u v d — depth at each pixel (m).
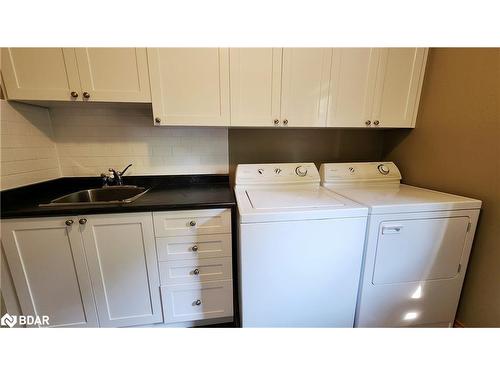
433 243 1.26
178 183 1.79
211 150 1.79
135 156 1.71
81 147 1.64
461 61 1.33
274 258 1.16
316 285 1.22
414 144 1.69
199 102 1.39
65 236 1.20
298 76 1.44
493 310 1.23
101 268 1.27
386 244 1.22
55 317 1.28
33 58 1.23
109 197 1.67
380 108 1.57
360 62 1.48
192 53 1.34
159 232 1.28
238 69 1.38
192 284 1.37
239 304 1.40
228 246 1.35
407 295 1.31
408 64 1.53
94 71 1.28
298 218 1.14
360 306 1.29
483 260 1.27
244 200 1.33
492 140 1.20
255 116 1.45
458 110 1.37
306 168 1.71
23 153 1.35
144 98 1.35
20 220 1.14
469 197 1.33
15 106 1.30
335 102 1.51
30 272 1.21
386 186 1.72
